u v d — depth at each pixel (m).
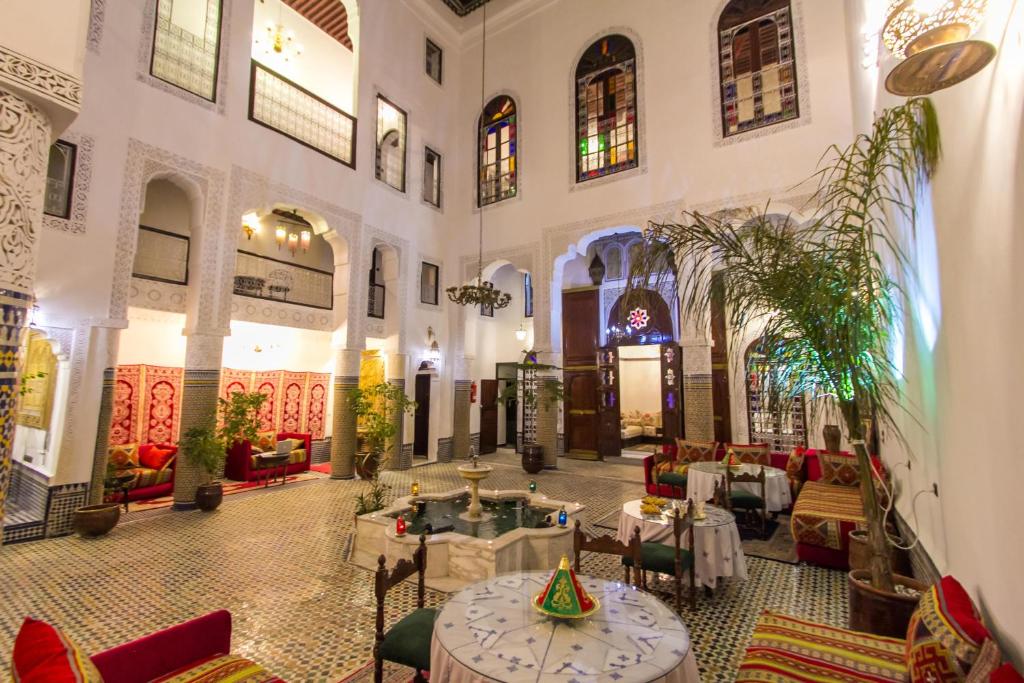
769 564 5.16
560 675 1.91
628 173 9.85
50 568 4.88
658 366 15.91
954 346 2.53
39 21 1.65
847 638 2.68
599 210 10.15
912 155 3.13
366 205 10.13
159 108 7.09
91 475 6.24
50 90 1.65
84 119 6.30
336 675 3.14
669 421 12.09
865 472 3.17
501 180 11.83
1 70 1.53
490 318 14.16
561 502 6.10
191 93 7.50
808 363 3.22
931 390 3.11
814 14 8.27
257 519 6.69
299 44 11.86
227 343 10.23
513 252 11.36
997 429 1.98
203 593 4.34
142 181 6.84
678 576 3.93
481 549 4.50
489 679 1.89
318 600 4.21
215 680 2.18
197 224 7.54
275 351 11.01
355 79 10.24
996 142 1.87
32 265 1.62
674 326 12.12
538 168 11.16
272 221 10.98
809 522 5.13
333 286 10.59
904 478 4.43
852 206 7.13
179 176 7.30
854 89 7.09
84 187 6.26
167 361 9.54
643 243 3.84
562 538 5.05
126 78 6.76
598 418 12.31
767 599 4.28
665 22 9.76
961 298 2.38
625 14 10.28
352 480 9.33
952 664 1.91
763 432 10.23
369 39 10.50
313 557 5.26
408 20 11.53
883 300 3.89
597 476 9.95
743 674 2.38
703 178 9.00
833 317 2.91
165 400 9.43
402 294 10.88
